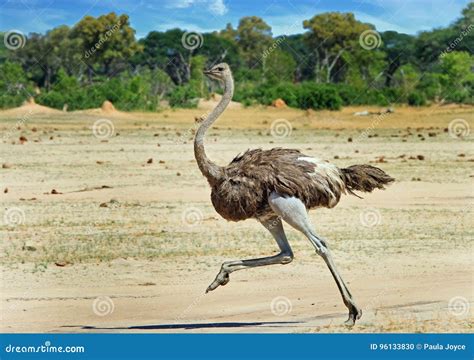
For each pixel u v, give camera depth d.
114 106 69.19
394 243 20.41
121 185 30.66
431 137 50.25
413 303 14.46
